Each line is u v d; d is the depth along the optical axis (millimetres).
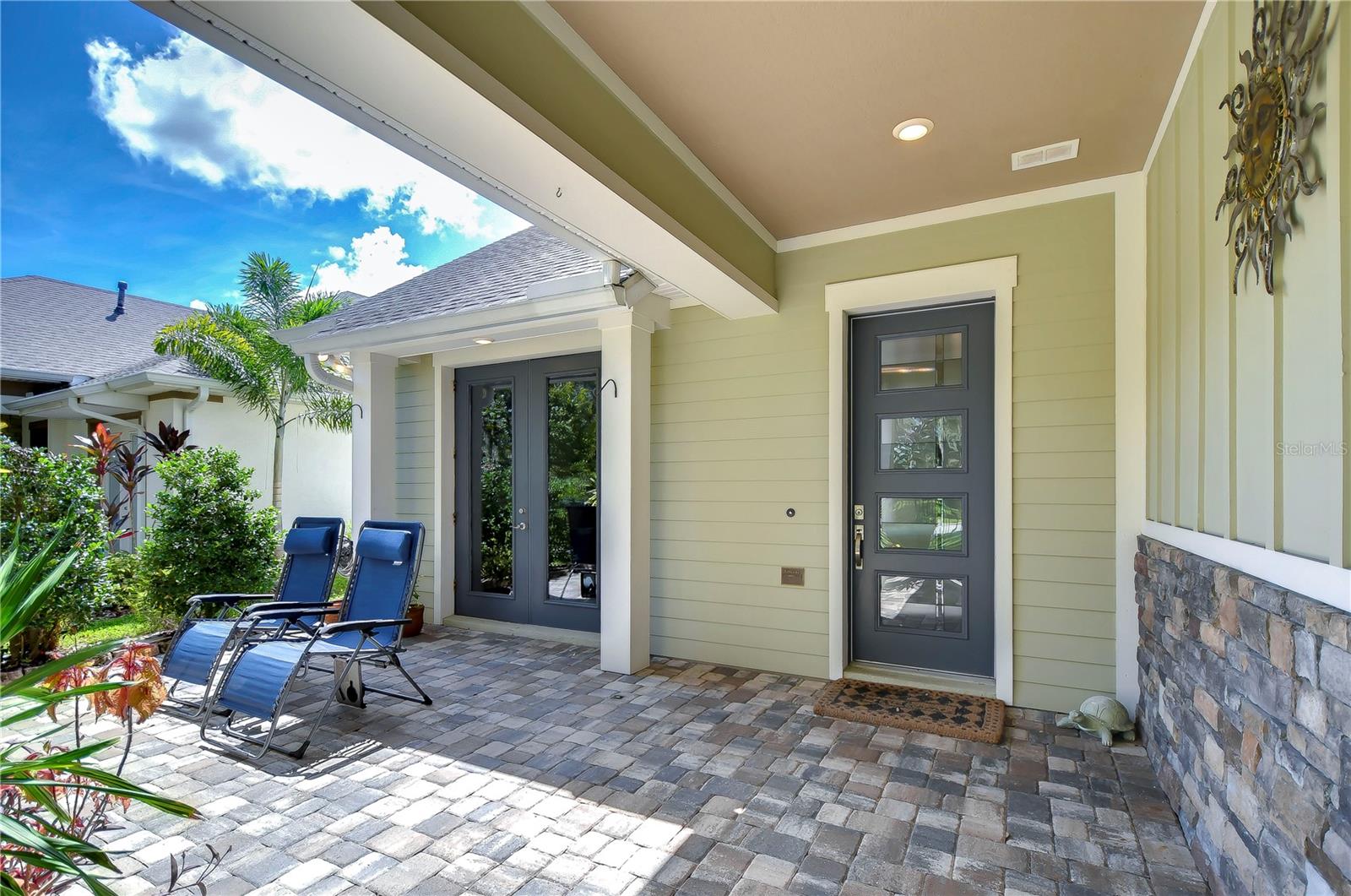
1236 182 2057
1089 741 3492
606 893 2258
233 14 1705
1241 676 1965
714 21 2457
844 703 3941
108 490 9453
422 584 6457
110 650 1787
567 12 2398
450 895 2250
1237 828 2010
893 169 3660
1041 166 3635
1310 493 1608
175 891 2240
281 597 4730
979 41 2578
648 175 3023
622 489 4773
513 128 2248
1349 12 1389
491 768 3209
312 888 2285
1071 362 3854
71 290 14070
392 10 1771
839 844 2545
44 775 2092
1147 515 3564
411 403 6594
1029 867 2393
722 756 3334
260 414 9789
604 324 4852
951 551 4336
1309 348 1599
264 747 3332
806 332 4625
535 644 5539
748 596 4824
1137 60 2686
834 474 4500
